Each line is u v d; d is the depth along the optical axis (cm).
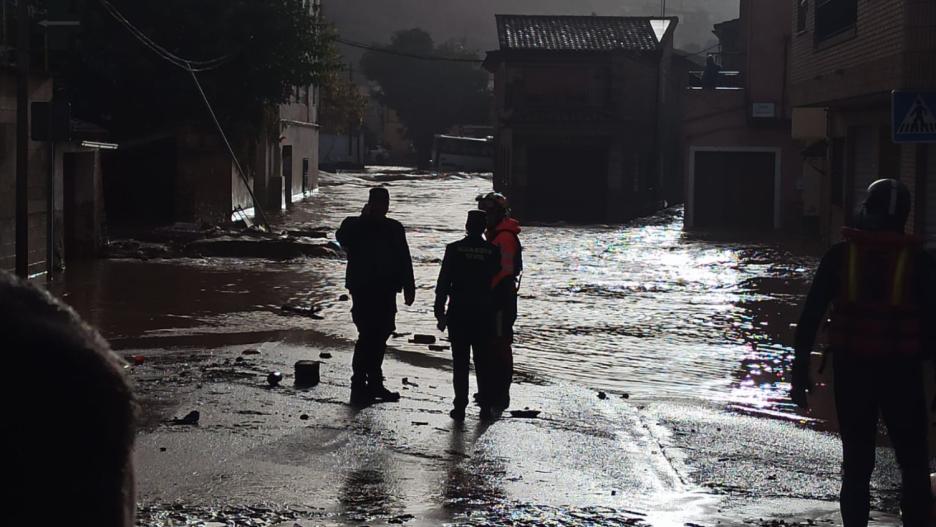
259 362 1185
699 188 4188
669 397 1112
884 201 589
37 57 2153
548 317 1747
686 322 1708
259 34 3491
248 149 3972
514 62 5272
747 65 4091
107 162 3525
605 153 5147
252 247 2597
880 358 574
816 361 1308
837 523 649
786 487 752
